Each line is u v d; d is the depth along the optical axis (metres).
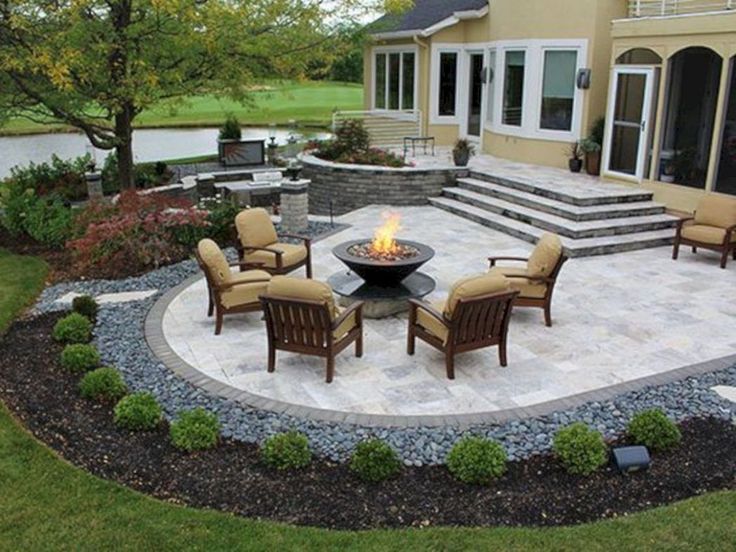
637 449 5.44
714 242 11.02
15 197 14.12
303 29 13.99
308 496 5.09
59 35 11.56
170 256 11.17
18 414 6.29
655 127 13.62
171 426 5.91
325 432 5.99
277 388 6.86
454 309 6.80
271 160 22.19
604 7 15.66
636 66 13.81
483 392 6.79
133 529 4.71
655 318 8.84
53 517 4.83
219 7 12.48
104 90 12.91
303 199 13.24
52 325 8.50
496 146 19.05
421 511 4.93
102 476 5.34
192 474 5.35
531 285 8.41
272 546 4.54
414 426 6.09
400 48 22.20
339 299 9.00
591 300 9.50
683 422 6.16
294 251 9.88
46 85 12.87
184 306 9.16
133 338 8.09
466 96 21.28
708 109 12.66
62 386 6.83
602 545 4.56
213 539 4.61
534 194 14.54
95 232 10.74
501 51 18.28
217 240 12.12
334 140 18.84
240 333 8.29
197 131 36.38
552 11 16.47
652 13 14.75
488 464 5.23
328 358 6.89
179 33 12.47
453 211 15.30
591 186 14.49
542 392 6.80
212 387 6.86
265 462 5.46
